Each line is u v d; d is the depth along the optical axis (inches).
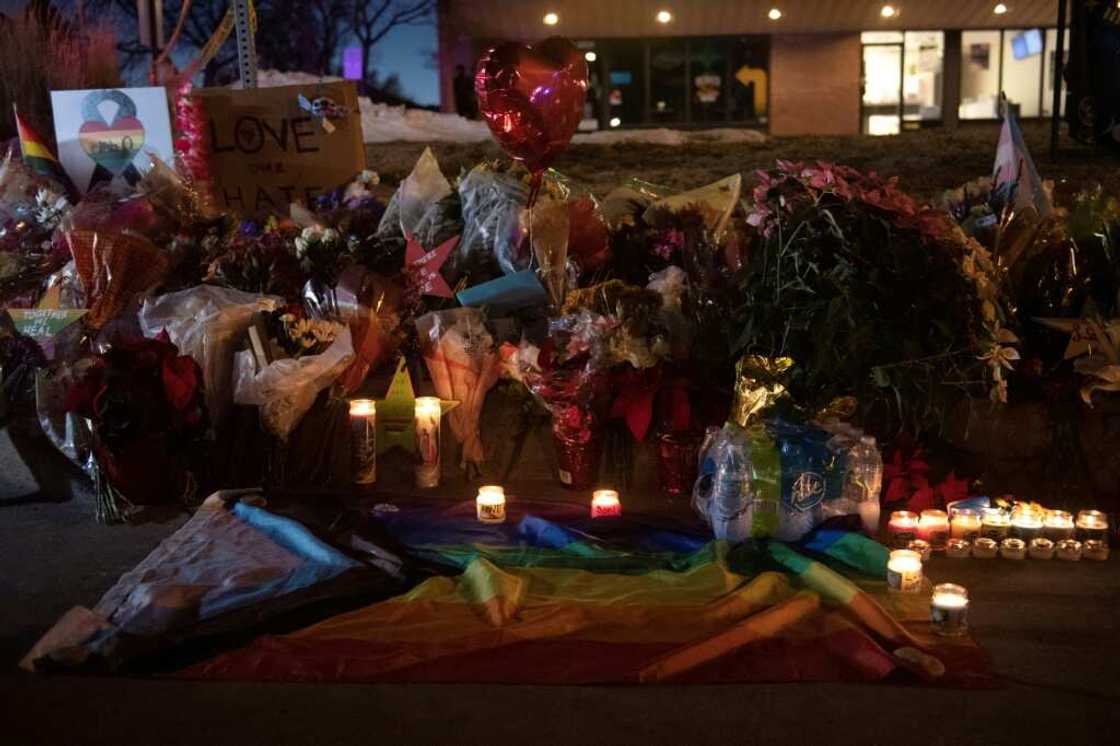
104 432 203.2
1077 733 129.5
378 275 231.0
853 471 186.7
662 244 243.4
